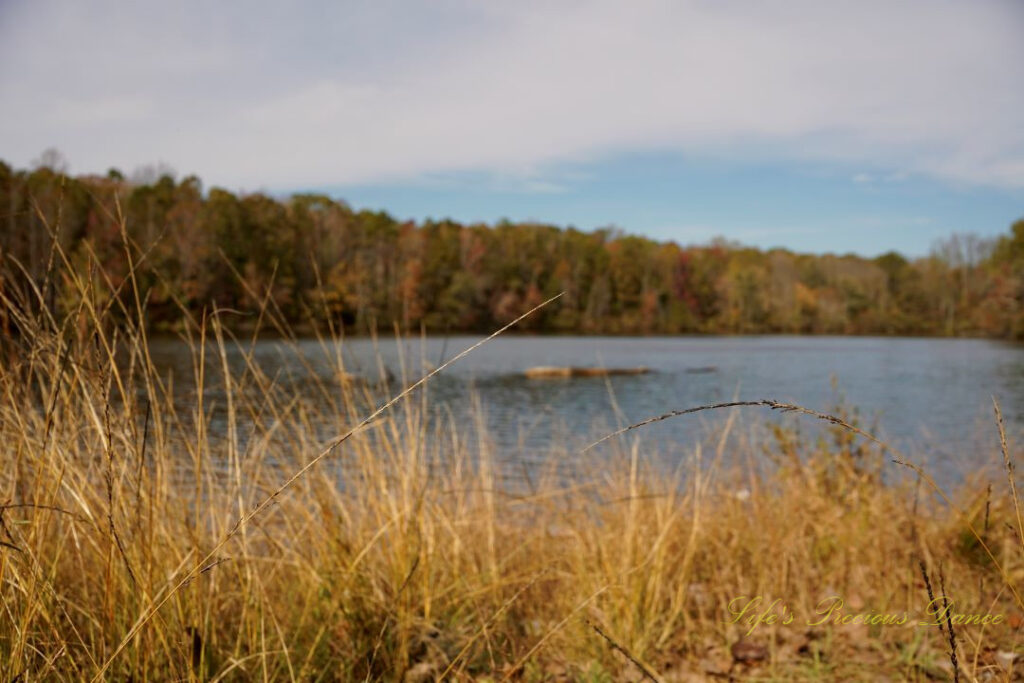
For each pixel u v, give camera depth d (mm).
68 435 2225
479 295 81938
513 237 100750
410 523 2830
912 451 7547
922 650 2518
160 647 2043
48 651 1823
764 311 102188
